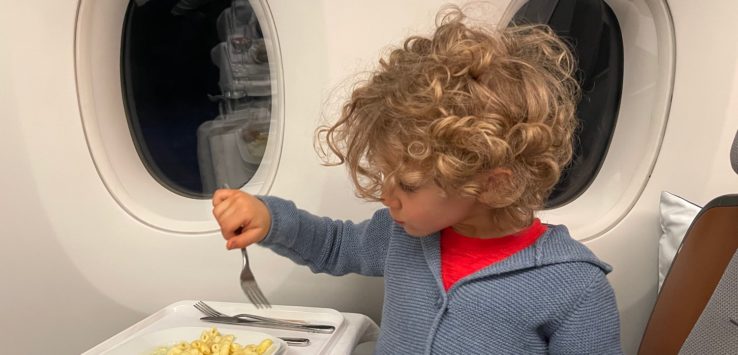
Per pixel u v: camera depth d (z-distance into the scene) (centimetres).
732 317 65
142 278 120
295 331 94
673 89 109
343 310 119
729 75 106
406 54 67
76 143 114
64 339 124
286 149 110
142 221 117
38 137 113
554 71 70
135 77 119
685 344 71
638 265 115
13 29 108
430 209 65
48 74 110
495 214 70
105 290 121
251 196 80
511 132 61
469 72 62
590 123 119
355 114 68
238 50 112
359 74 104
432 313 73
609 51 116
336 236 89
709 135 109
